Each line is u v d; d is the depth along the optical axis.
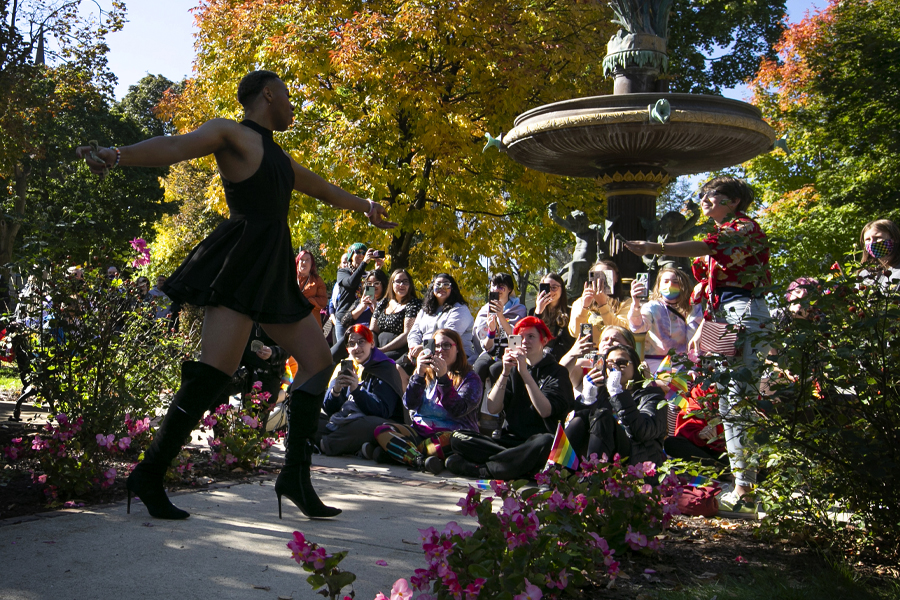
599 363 4.29
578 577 2.52
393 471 5.15
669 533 3.50
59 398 4.21
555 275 6.52
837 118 21.98
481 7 13.81
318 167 14.23
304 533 3.13
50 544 2.83
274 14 14.74
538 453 4.66
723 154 7.55
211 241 3.17
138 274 4.92
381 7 14.22
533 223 17.03
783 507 3.30
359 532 3.21
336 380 6.07
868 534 3.17
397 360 7.16
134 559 2.68
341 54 13.27
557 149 7.56
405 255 15.88
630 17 8.08
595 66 15.83
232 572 2.58
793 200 22.86
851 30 21.12
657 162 7.93
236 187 3.17
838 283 3.04
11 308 4.39
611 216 8.12
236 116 15.68
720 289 4.07
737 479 3.96
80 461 3.63
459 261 16.66
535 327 5.05
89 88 21.02
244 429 4.68
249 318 3.19
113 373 4.43
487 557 2.25
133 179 28.41
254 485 4.19
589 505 2.92
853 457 3.03
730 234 3.47
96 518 3.26
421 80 13.84
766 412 3.22
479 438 4.99
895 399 3.04
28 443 4.23
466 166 15.19
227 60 15.29
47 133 26.30
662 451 4.40
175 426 3.20
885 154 20.84
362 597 2.38
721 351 3.98
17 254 4.38
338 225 14.42
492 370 5.60
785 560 3.10
